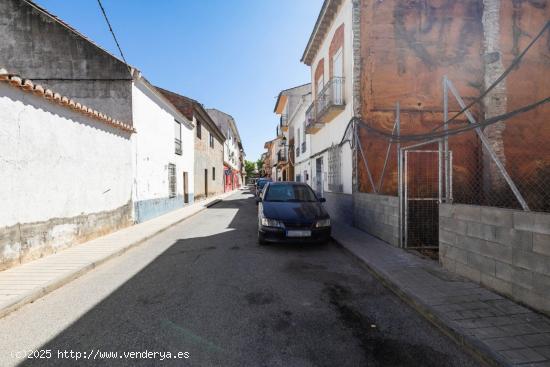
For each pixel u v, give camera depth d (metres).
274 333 2.93
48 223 5.79
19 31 9.95
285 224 6.44
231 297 3.86
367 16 8.71
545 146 8.40
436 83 8.79
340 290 4.11
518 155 8.33
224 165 34.25
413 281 4.13
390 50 8.72
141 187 10.39
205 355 2.56
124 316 3.33
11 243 4.93
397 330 3.00
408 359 2.50
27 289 3.92
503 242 3.58
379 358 2.51
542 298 3.11
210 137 24.78
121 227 8.92
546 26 3.32
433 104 8.78
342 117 9.84
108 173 8.20
